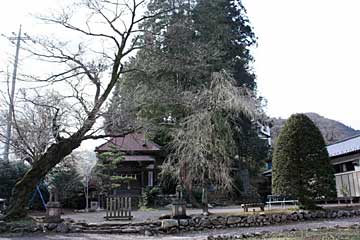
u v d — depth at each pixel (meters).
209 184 12.42
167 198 19.64
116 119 11.56
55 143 11.21
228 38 20.03
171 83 15.03
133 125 12.02
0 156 16.59
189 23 15.77
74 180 17.80
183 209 10.51
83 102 11.36
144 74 14.26
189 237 8.68
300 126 11.57
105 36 12.09
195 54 14.33
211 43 16.56
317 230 8.66
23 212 10.68
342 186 14.10
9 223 9.69
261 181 23.09
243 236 8.30
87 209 17.86
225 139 12.20
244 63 21.55
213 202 17.92
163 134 16.19
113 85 12.00
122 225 9.98
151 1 14.98
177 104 13.68
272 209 12.28
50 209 10.28
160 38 13.88
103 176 18.78
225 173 11.91
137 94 13.16
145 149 22.33
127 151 19.38
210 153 11.72
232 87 12.43
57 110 11.17
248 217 10.49
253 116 13.28
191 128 11.89
